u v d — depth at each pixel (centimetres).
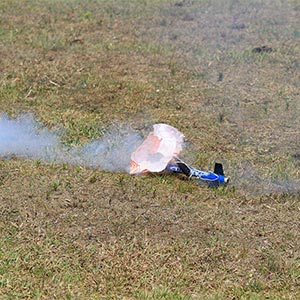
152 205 1991
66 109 2666
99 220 1898
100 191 2055
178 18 3947
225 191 2089
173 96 2836
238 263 1741
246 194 2086
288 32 3700
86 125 2492
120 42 3522
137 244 1791
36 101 2733
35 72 3056
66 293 1586
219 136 2477
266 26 3797
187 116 2641
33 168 2175
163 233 1850
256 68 3184
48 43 3450
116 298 1574
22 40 3512
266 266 1727
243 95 2872
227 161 2283
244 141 2448
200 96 2848
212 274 1694
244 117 2650
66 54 3331
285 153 2361
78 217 1909
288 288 1656
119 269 1691
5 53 3312
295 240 1848
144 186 2095
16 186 2059
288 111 2714
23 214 1912
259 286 1652
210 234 1856
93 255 1741
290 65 3222
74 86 2917
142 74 3080
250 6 4169
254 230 1888
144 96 2817
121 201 2006
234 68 3181
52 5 4178
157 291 1592
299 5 4188
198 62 3250
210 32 3697
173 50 3409
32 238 1805
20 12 4031
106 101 2764
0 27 3725
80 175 2144
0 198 1988
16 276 1642
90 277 1656
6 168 2170
